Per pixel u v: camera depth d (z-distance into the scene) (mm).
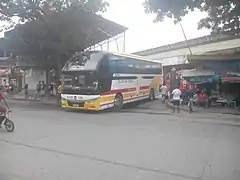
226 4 15953
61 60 24875
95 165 6684
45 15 21734
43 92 30062
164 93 22391
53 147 8359
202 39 27906
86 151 7930
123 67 19375
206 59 19484
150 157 7379
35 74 34969
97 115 16156
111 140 9352
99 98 17031
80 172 6184
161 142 9117
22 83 36781
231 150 8172
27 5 21562
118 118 14938
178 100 17406
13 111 17609
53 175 5980
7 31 24797
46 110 18422
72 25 21859
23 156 7414
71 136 9945
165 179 5793
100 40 27094
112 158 7266
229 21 17469
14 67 35250
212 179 5828
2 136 9914
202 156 7516
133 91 20719
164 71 31344
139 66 21828
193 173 6176
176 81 22000
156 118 15055
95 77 16953
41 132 10648
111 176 5941
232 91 19062
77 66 17531
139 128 11781
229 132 11047
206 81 19609
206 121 14078
